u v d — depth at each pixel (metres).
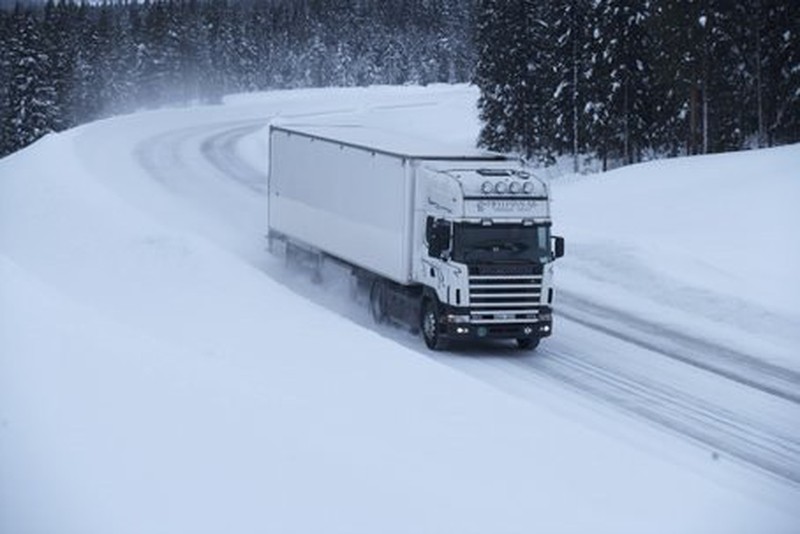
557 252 21.75
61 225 34.34
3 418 10.78
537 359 21.12
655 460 11.97
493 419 13.02
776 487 13.28
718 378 19.62
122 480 9.52
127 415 11.24
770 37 57.34
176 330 18.16
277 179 31.12
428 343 21.95
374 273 24.48
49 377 12.27
